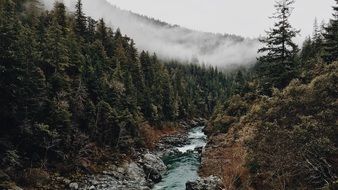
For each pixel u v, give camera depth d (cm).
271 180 2147
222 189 2609
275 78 3816
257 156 2225
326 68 2727
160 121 7956
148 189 3462
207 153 4434
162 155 5294
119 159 4347
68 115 3819
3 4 5072
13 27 3681
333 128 1898
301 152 1923
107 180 3622
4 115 3338
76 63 5012
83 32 7169
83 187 3322
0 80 3275
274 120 2273
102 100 4788
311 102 2209
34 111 3544
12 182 2864
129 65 7794
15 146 3341
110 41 7756
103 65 6172
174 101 9462
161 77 9444
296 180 2027
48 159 3553
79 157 3800
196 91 14112
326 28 3641
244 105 5616
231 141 4025
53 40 4397
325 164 1889
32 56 3600
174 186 3609
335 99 2102
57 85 4097
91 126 4397
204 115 12612
